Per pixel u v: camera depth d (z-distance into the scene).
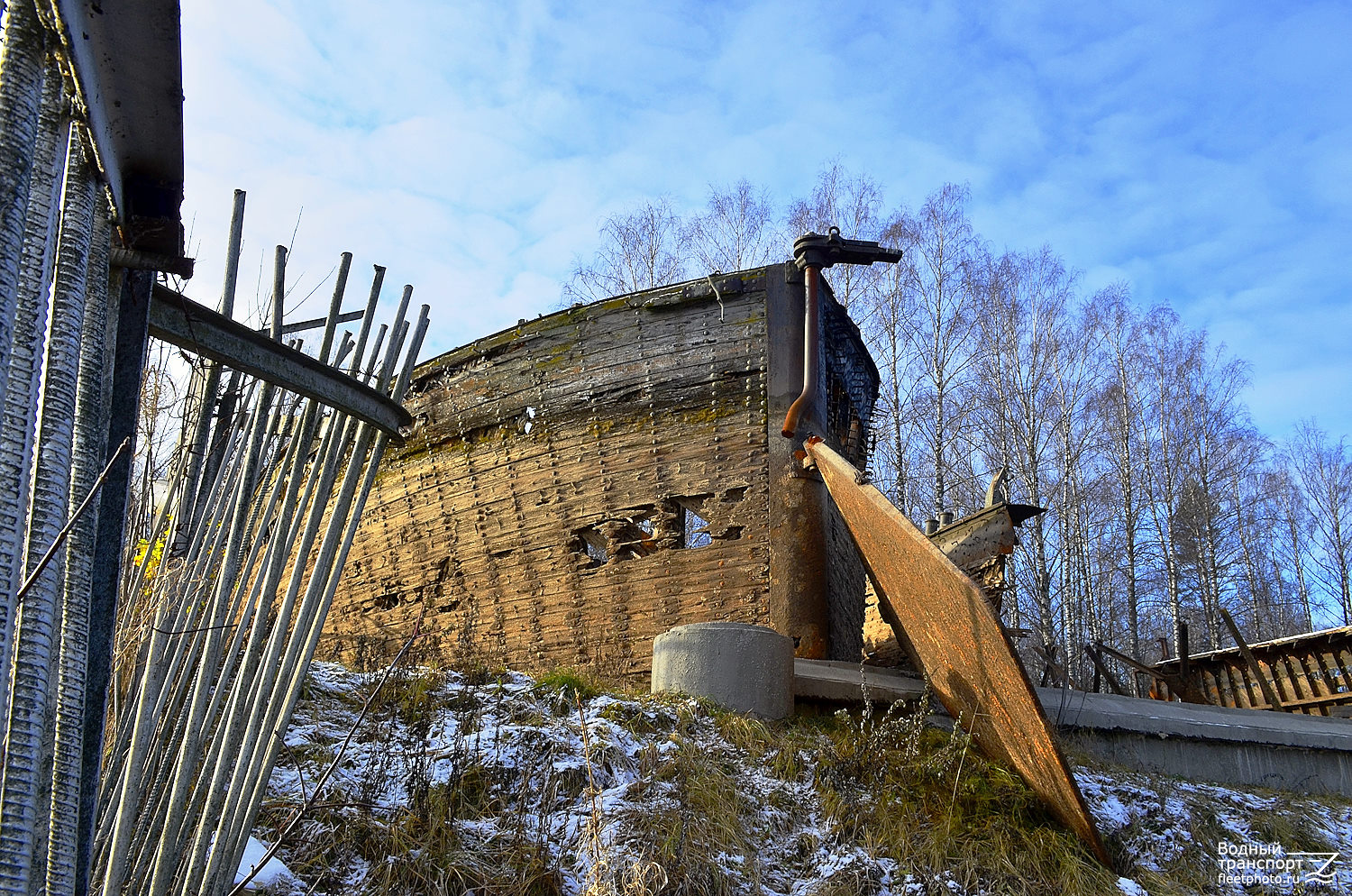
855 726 7.29
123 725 3.01
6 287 1.70
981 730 6.87
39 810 1.91
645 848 5.04
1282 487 35.31
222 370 3.29
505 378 11.31
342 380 3.41
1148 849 6.52
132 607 3.44
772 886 5.36
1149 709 8.62
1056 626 25.34
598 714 6.57
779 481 9.41
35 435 1.98
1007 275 25.89
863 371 12.52
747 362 9.89
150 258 2.46
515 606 10.69
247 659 3.12
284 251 3.56
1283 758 8.41
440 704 6.44
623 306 10.62
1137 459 26.77
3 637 1.69
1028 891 5.64
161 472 3.97
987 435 24.59
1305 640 12.29
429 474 11.88
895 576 7.30
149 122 2.24
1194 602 31.11
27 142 1.78
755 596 9.27
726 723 6.89
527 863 4.87
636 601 9.87
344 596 12.69
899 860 5.72
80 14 1.92
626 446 10.28
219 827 2.97
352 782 5.18
